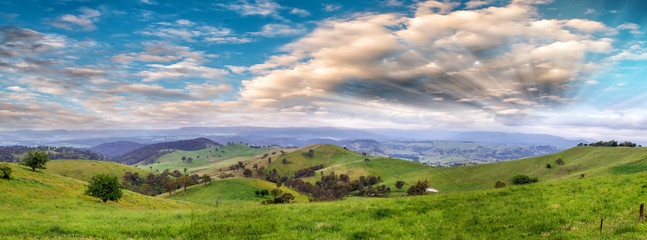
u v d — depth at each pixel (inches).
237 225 822.5
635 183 968.9
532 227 702.5
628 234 560.7
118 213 1238.9
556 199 936.3
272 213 999.0
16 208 1918.1
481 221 781.3
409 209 968.3
